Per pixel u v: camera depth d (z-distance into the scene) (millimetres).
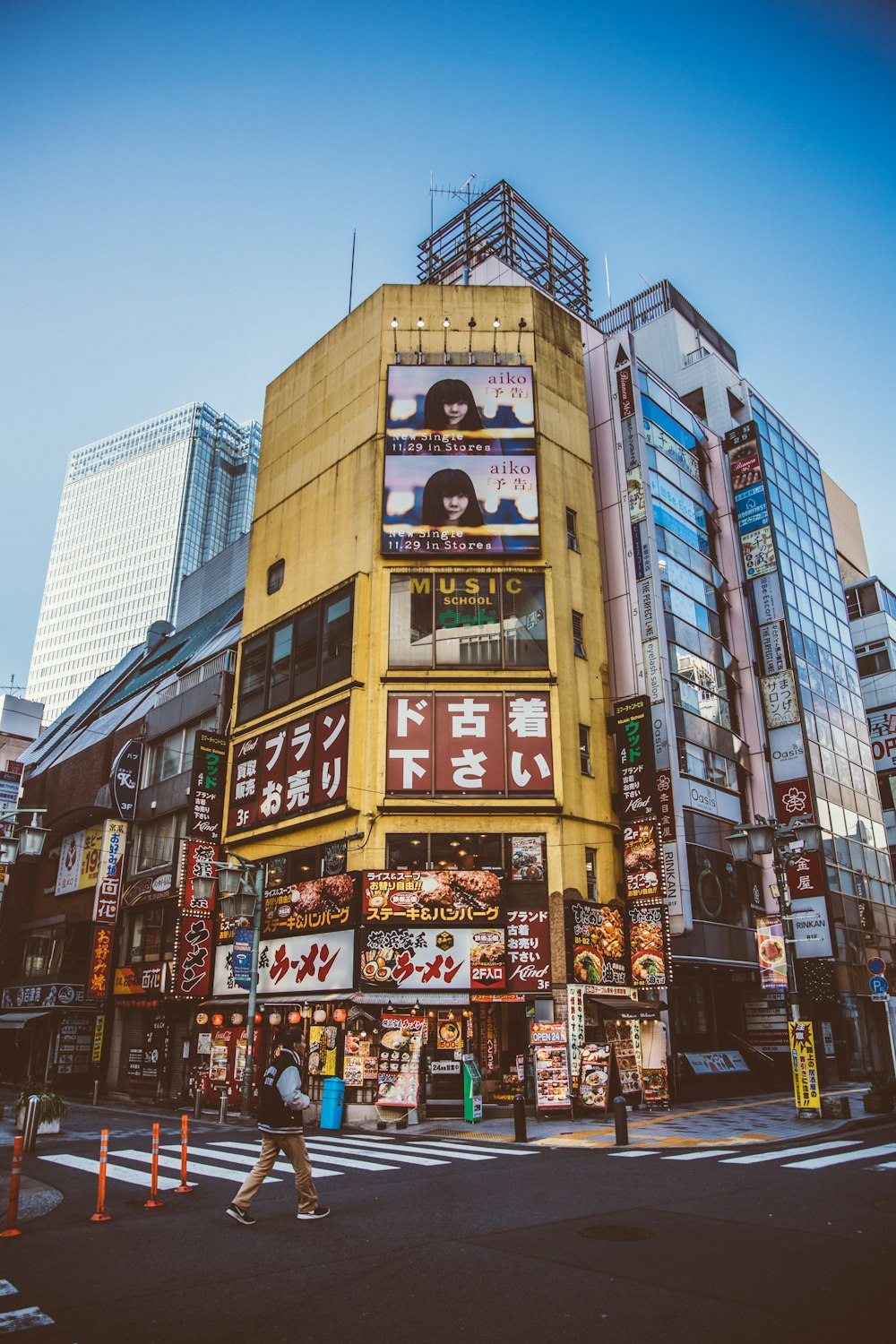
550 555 26406
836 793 34719
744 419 39219
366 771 23328
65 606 173750
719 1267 6969
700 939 25281
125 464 183125
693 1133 16625
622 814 24281
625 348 31094
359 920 21312
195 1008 25938
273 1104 9148
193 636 41812
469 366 27531
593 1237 7996
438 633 24641
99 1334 5676
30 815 39031
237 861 22062
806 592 37562
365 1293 6488
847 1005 32031
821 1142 14953
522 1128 16062
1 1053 36406
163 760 33562
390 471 26094
